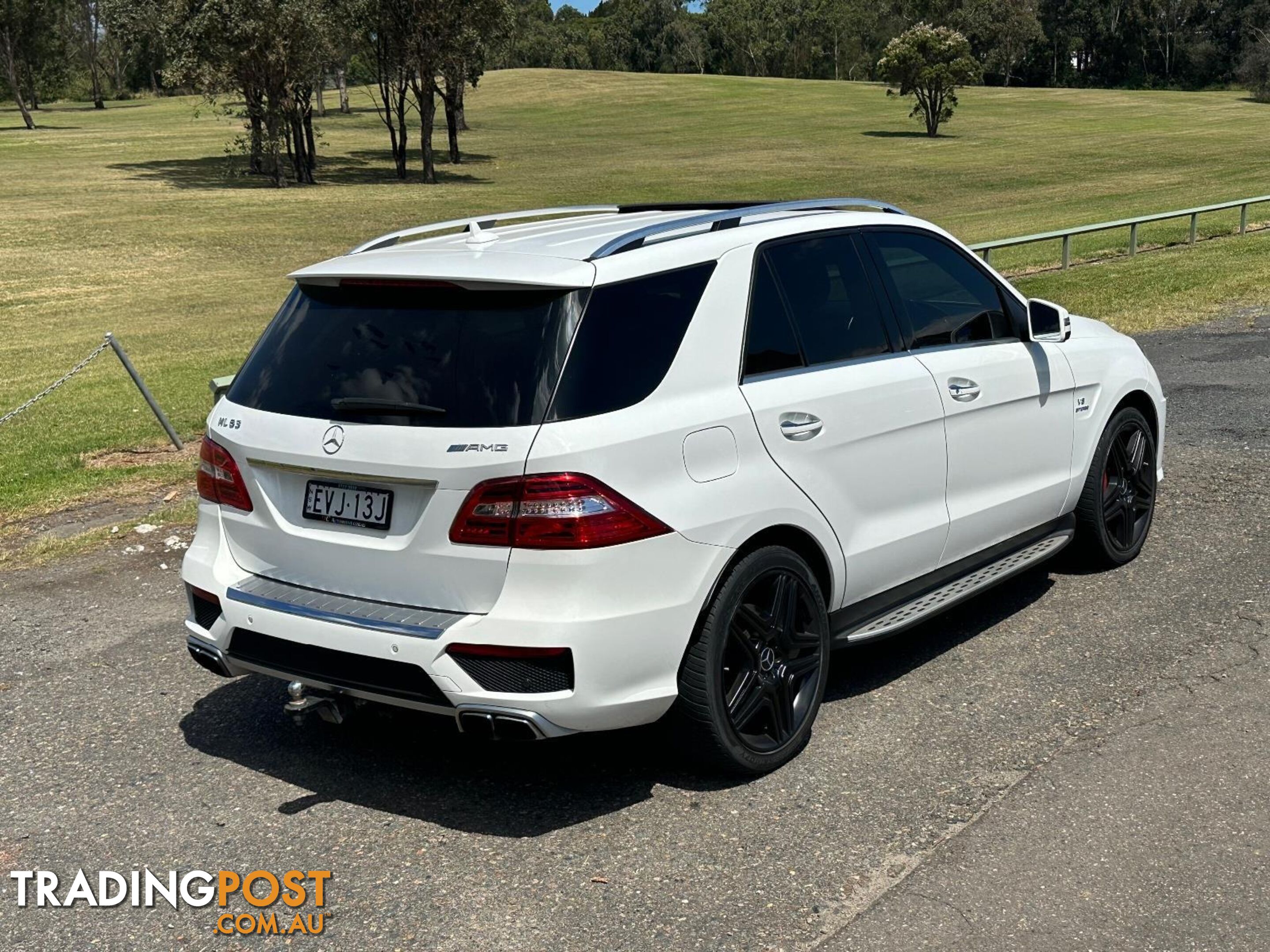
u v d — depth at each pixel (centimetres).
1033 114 9162
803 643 402
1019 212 3844
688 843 351
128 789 400
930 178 5366
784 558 390
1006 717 421
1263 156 5753
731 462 372
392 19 5369
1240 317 1261
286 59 5081
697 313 378
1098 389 547
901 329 453
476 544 341
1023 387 498
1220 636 480
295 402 378
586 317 352
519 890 331
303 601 373
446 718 356
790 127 8238
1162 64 14738
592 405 345
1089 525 555
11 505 780
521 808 377
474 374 350
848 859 338
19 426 1095
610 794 383
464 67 5528
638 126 8512
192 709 464
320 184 5378
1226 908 307
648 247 379
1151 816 351
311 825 373
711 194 4903
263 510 385
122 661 514
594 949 303
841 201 473
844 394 414
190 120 9156
